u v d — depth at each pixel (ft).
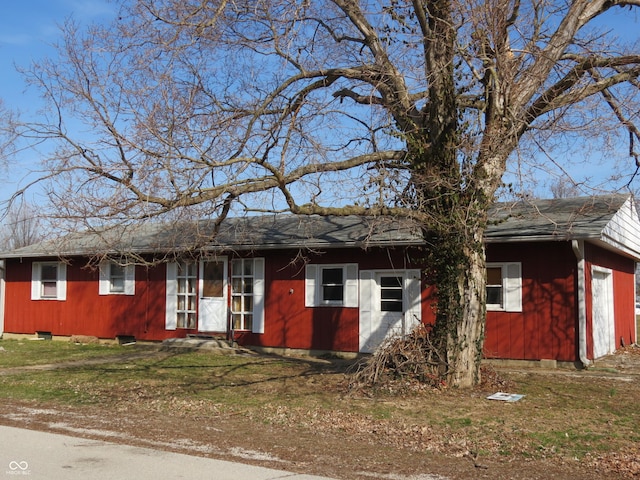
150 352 62.23
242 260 64.39
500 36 35.58
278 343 61.26
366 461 23.71
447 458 24.36
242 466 22.34
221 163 32.96
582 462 23.73
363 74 41.65
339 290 59.00
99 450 24.57
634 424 29.94
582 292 48.34
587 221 48.24
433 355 38.96
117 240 40.34
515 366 50.08
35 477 20.52
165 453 24.22
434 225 36.78
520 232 48.11
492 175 36.63
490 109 36.32
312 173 37.45
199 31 37.42
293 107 40.86
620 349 62.69
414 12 38.75
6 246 96.17
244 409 34.09
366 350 56.75
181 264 67.97
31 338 78.43
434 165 37.01
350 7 41.27
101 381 43.88
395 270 55.83
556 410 32.99
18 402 36.42
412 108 39.75
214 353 60.80
